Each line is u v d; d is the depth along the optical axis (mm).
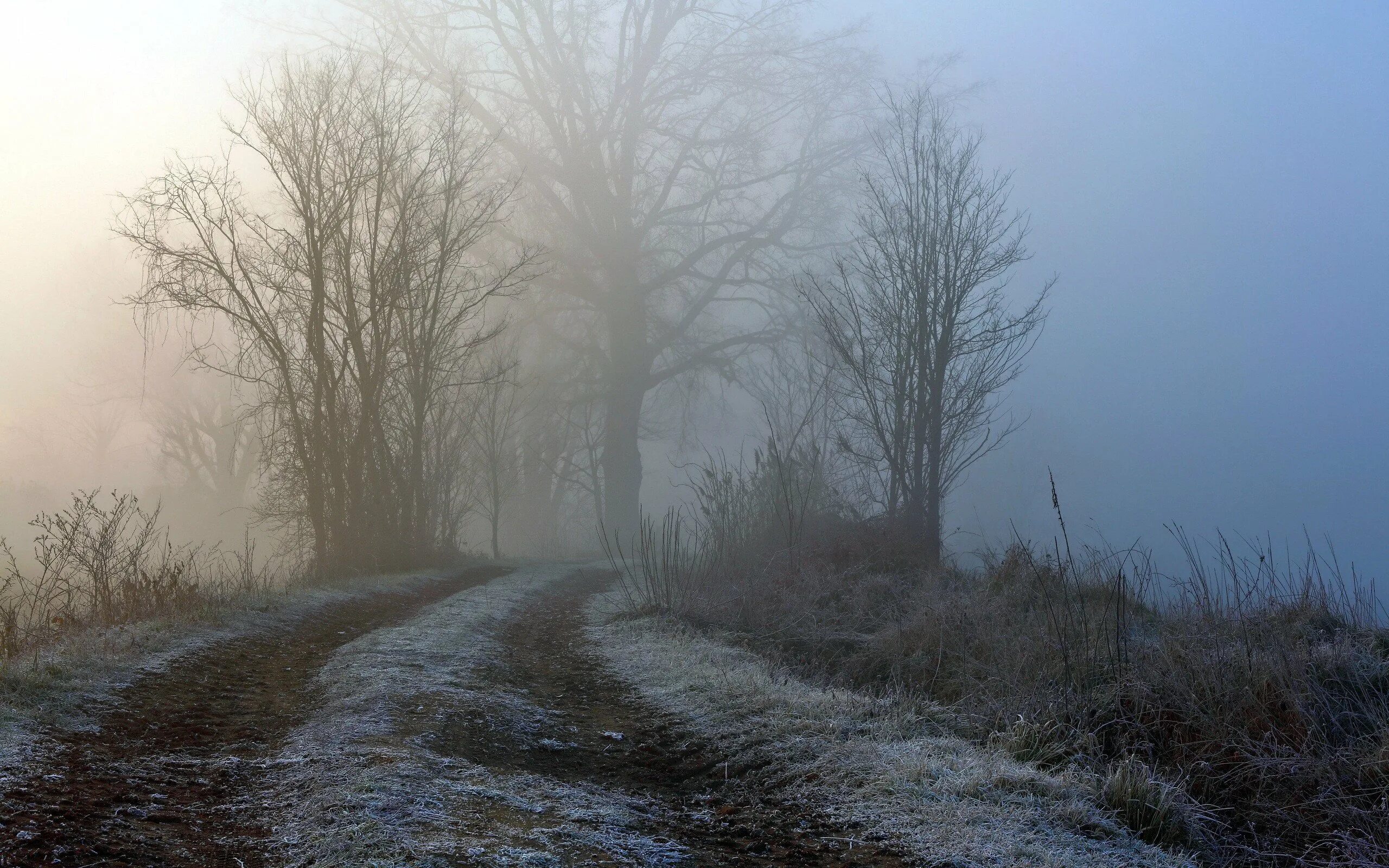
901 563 17844
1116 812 5840
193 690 8172
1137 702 7918
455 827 4766
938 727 7586
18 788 4934
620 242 43281
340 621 13102
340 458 20938
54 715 6582
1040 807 5727
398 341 23250
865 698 8289
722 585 15266
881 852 5047
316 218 20812
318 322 20547
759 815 5730
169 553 15234
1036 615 11375
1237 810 6668
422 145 23656
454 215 24375
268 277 21047
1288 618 9578
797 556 17156
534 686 9422
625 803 5773
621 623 13492
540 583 20531
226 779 5676
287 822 4879
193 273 19672
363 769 5617
